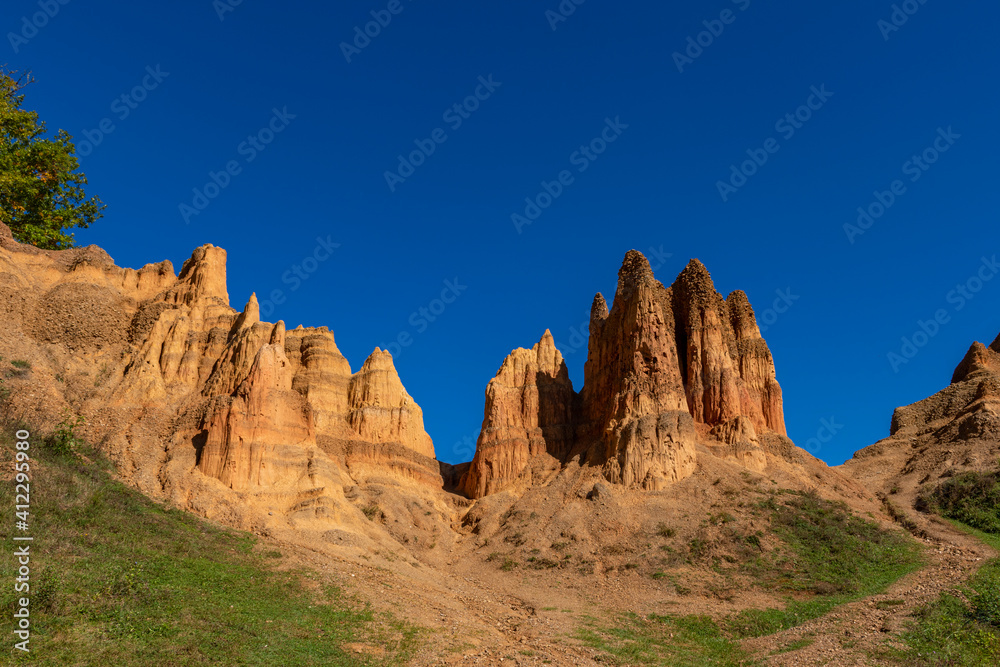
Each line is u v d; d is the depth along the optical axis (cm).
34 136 7900
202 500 5212
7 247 6881
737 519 6094
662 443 6931
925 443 8444
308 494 5778
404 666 3338
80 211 8144
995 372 9250
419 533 6562
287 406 6316
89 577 3334
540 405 8606
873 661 3531
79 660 2669
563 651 3903
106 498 4497
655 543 5934
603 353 8556
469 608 4656
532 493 7244
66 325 6588
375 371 8269
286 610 3712
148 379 6512
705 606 4919
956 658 3456
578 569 5762
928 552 5556
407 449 7762
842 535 5866
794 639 4062
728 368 8106
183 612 3309
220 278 7862
